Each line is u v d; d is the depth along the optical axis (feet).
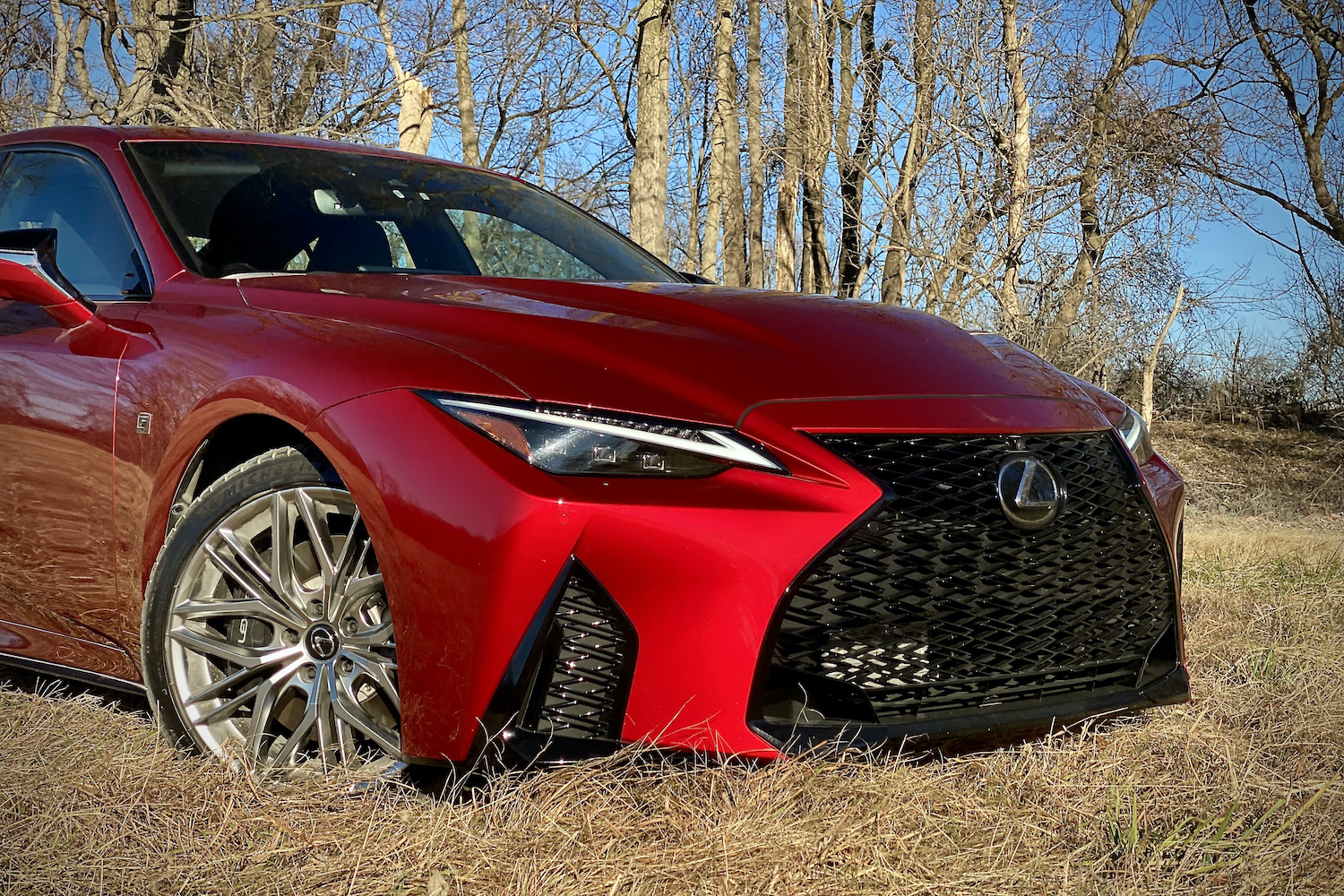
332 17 34.30
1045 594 7.18
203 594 7.61
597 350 6.97
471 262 10.03
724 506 6.41
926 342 8.25
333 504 7.12
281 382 7.10
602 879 5.90
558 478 6.30
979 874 6.13
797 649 6.57
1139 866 6.32
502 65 37.99
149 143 9.80
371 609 7.03
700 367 7.02
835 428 6.80
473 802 6.40
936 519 6.81
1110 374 33.94
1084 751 7.73
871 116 30.71
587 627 6.34
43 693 9.08
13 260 8.54
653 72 32.94
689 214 68.95
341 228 9.66
